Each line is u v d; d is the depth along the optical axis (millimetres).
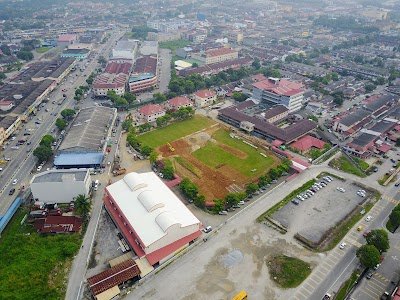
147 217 133250
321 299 112562
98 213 149750
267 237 138125
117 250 131875
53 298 111000
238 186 172000
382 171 187000
